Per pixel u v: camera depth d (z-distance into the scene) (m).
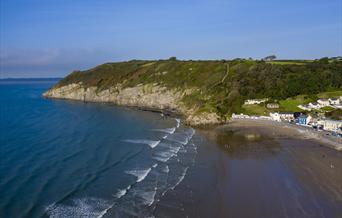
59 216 35.44
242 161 56.59
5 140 70.88
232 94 113.00
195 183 45.91
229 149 64.94
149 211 36.94
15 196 40.47
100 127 88.94
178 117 109.94
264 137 75.75
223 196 41.47
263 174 49.72
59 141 70.69
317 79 117.88
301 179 47.31
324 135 75.19
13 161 55.19
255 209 37.88
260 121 95.31
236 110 104.50
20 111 122.25
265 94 114.69
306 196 41.31
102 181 46.34
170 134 80.06
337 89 114.62
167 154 60.97
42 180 46.31
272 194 42.09
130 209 37.38
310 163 54.84
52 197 40.44
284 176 48.69
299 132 79.75
